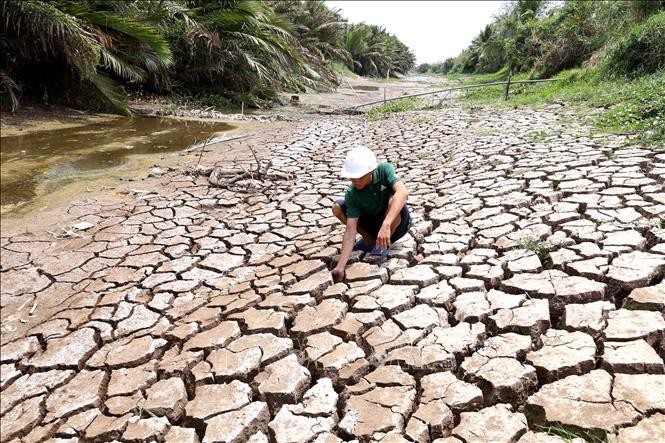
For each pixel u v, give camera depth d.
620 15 13.64
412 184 5.50
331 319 2.93
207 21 14.80
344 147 8.22
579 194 4.19
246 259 4.14
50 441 2.40
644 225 3.39
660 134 5.51
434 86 27.59
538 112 9.34
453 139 7.68
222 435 2.21
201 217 5.15
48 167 7.22
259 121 12.11
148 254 4.38
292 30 20.64
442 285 3.11
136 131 10.20
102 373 2.84
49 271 4.22
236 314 3.19
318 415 2.25
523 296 2.84
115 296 3.70
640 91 7.73
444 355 2.45
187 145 8.79
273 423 2.24
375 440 2.05
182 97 14.89
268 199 5.59
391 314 2.91
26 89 11.81
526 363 2.32
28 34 10.48
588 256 3.10
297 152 7.95
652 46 9.50
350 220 3.44
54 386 2.81
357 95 20.88
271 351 2.74
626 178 4.35
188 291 3.69
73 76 11.93
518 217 3.96
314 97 19.31
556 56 15.09
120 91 12.52
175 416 2.45
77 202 5.76
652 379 2.09
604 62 10.90
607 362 2.20
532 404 2.09
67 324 3.41
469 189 4.87
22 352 3.16
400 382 2.34
